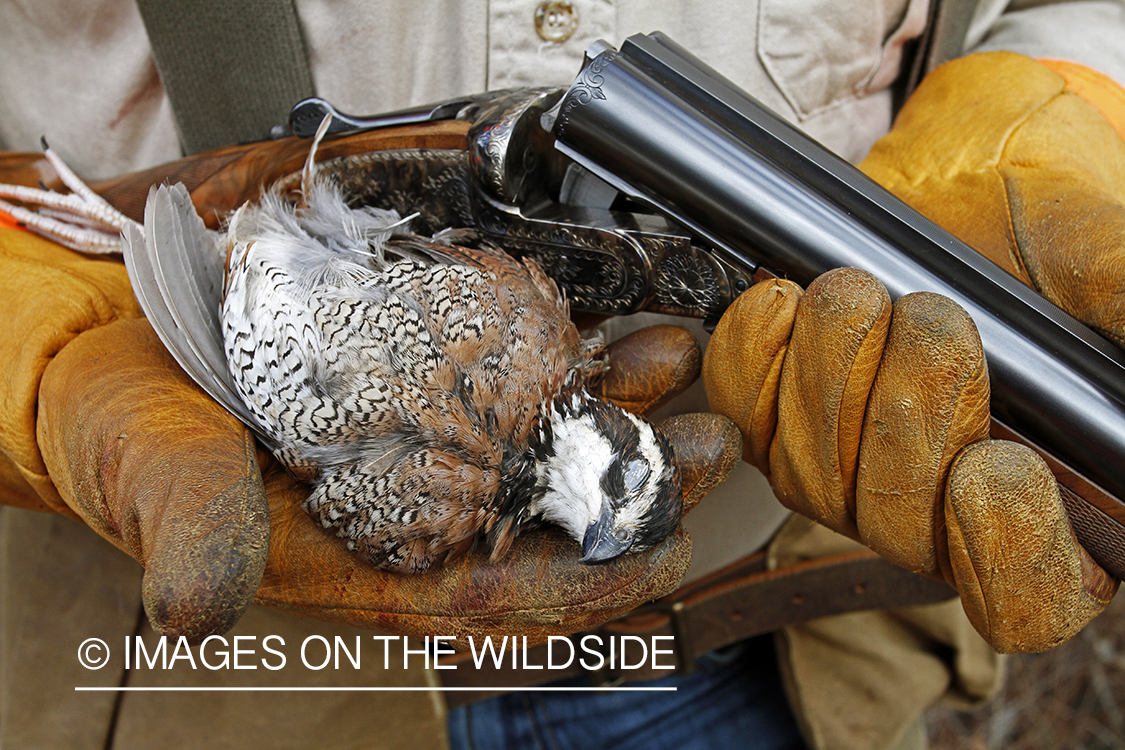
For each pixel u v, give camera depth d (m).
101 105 2.03
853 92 2.12
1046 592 1.28
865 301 1.24
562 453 1.56
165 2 1.75
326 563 1.47
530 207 1.56
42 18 1.93
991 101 1.86
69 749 2.20
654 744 2.73
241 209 1.65
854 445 1.35
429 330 1.55
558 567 1.46
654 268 1.51
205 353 1.54
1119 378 1.29
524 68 1.87
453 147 1.56
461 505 1.47
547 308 1.60
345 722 2.21
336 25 1.84
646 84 1.38
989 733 5.10
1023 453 1.24
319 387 1.50
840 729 2.62
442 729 2.25
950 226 1.69
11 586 2.39
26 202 1.95
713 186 1.36
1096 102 1.93
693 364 1.63
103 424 1.31
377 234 1.65
